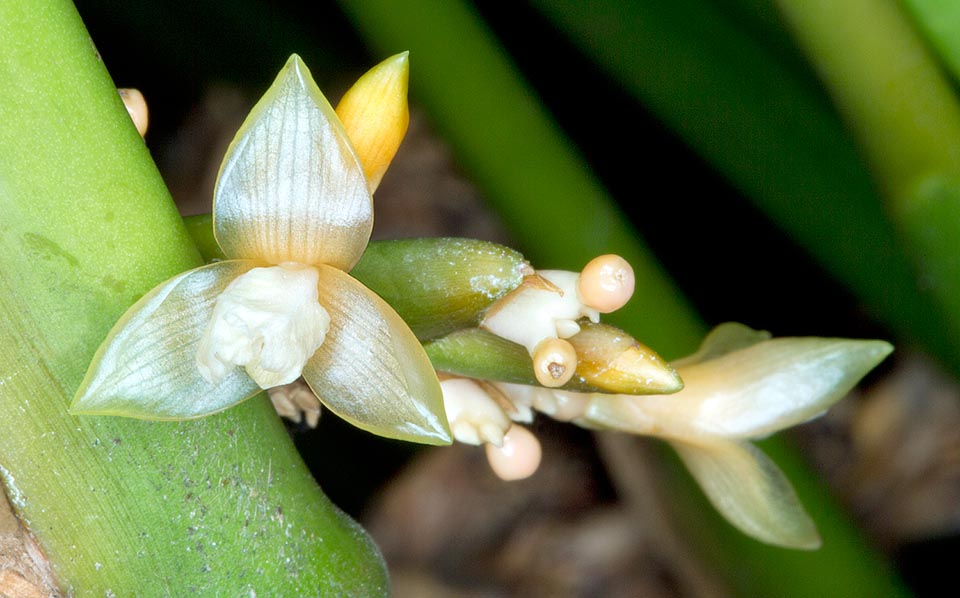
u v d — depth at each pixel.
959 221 0.25
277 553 0.20
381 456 0.42
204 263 0.21
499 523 0.53
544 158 0.32
